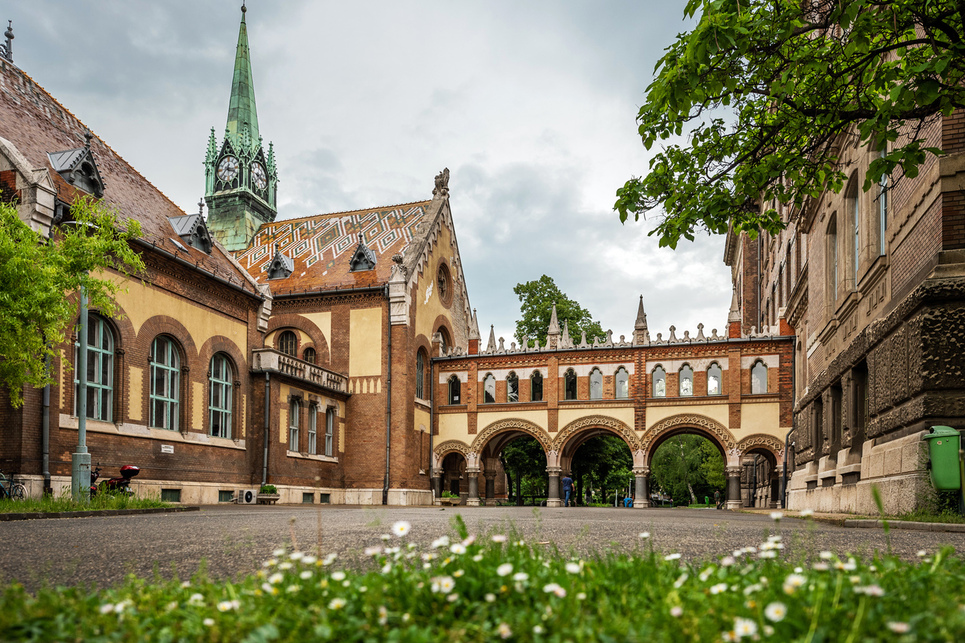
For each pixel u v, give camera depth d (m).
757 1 10.05
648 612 3.63
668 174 11.91
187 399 31.59
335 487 42.38
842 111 10.95
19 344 17.92
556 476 44.31
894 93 8.98
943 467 13.20
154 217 32.97
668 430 42.62
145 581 5.60
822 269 25.56
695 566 5.82
